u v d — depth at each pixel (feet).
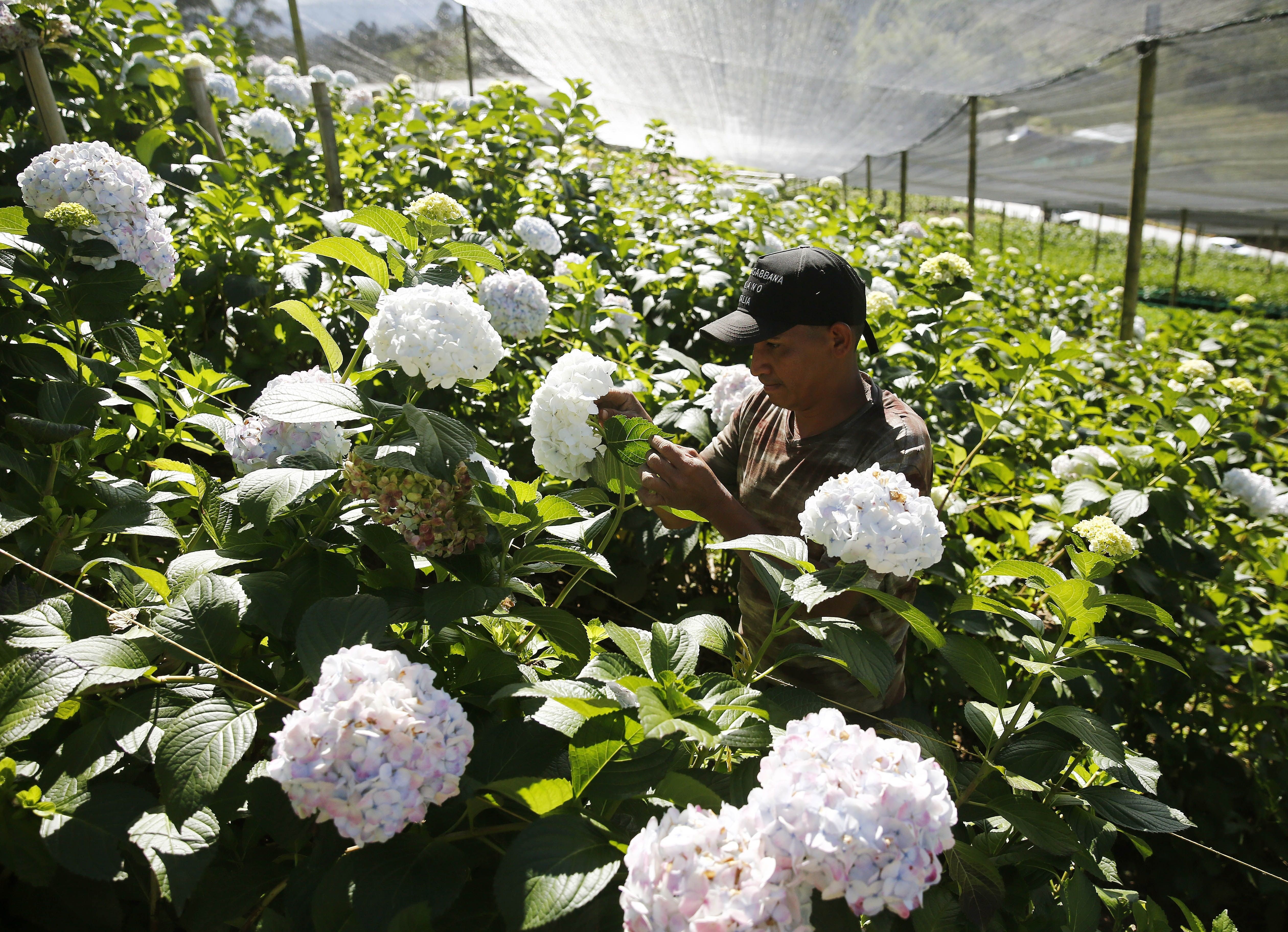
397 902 3.76
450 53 26.78
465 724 3.97
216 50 17.53
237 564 5.50
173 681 4.57
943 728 10.52
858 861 3.57
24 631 4.49
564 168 16.53
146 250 6.43
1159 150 26.68
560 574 10.93
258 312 10.16
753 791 3.82
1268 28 16.85
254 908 4.62
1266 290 71.31
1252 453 14.80
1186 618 11.24
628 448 5.90
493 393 10.47
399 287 6.30
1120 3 16.49
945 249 20.58
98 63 11.89
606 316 11.99
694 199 19.01
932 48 19.74
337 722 3.65
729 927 3.31
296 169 14.38
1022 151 30.19
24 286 6.41
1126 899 6.30
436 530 4.91
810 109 26.86
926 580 9.98
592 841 3.83
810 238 19.56
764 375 6.86
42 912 4.51
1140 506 10.23
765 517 7.43
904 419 6.86
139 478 7.07
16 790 4.17
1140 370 18.83
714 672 4.96
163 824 4.03
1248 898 10.77
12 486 6.23
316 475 4.83
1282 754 10.90
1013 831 6.20
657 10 18.06
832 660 4.97
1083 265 69.26
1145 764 6.26
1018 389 11.75
